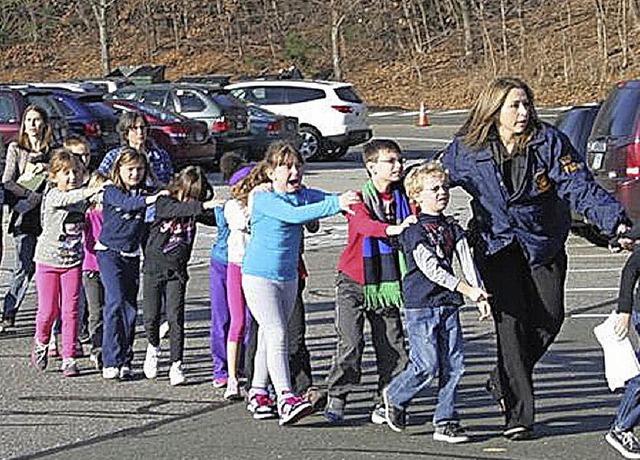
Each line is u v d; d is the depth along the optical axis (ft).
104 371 35.83
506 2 196.54
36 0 210.38
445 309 27.91
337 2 195.21
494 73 184.44
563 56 180.86
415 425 29.71
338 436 28.89
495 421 30.07
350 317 29.68
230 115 104.58
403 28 199.52
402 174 29.25
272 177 29.63
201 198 34.22
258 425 30.14
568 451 27.30
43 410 32.17
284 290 29.63
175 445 28.45
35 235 43.34
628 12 181.98
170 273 34.83
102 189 35.40
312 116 114.11
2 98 88.12
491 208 27.30
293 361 30.63
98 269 35.83
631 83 60.39
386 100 187.42
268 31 203.51
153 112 95.55
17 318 46.24
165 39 204.23
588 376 34.83
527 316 27.76
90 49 204.95
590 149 60.49
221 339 34.32
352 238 29.40
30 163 42.60
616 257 60.23
